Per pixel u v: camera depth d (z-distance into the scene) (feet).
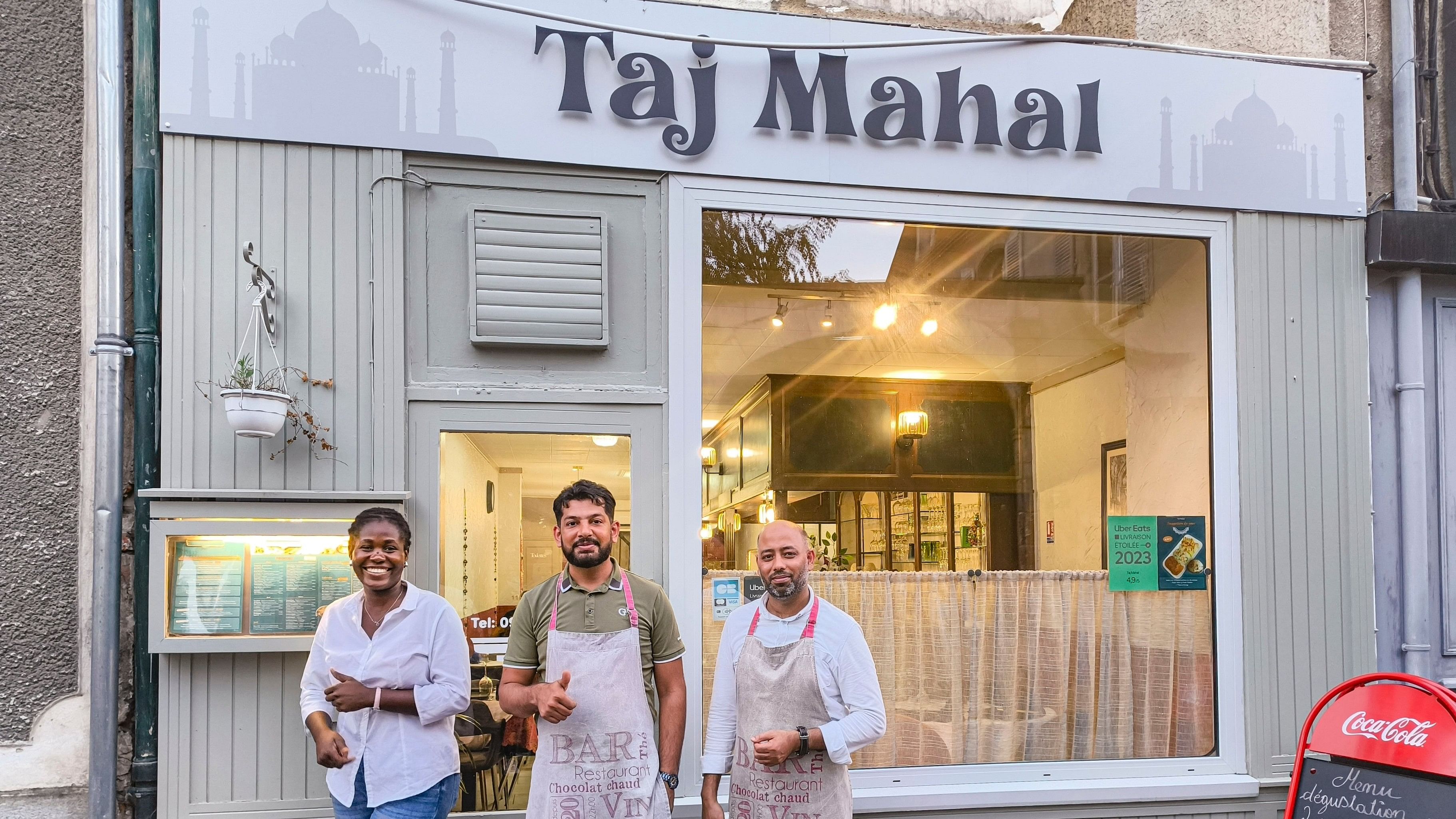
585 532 8.69
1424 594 12.80
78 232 10.47
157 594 9.81
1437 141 13.32
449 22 10.89
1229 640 12.38
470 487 10.95
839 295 12.84
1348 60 13.19
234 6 10.41
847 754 8.55
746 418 13.50
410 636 8.82
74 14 10.61
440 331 10.94
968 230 12.47
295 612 10.10
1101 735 12.39
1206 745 12.53
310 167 10.59
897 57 12.06
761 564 9.01
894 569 13.78
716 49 11.60
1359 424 12.80
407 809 8.53
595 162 11.21
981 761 12.14
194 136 10.35
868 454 14.79
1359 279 13.00
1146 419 13.71
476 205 11.01
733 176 11.62
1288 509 12.57
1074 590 12.63
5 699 9.99
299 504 10.14
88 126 10.54
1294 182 12.87
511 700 8.66
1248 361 12.64
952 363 15.17
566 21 10.89
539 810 8.68
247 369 9.93
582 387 11.20
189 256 10.27
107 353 10.07
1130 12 12.72
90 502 10.24
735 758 9.12
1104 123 12.48
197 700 10.05
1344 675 12.50
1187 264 13.10
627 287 11.38
